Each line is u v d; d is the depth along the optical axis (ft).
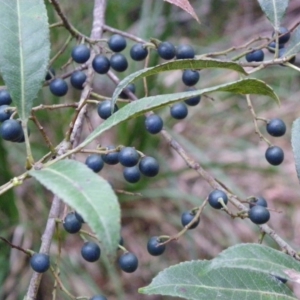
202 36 3.93
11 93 1.25
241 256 1.17
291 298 1.24
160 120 1.51
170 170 3.04
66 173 1.07
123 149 1.35
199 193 3.13
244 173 3.36
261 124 3.48
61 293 2.69
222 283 1.24
